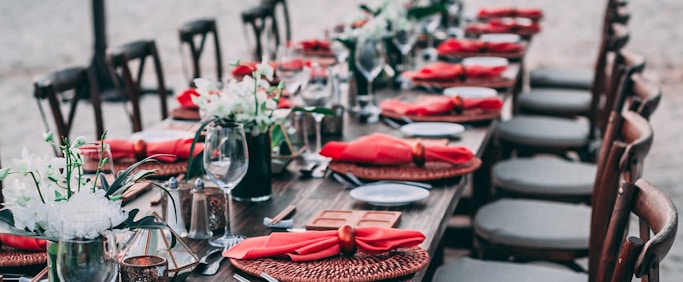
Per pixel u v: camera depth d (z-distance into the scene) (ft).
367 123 10.08
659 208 5.52
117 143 7.84
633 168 6.85
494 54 14.42
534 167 11.65
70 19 38.32
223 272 5.50
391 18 13.02
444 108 9.86
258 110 6.82
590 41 32.86
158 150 7.76
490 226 9.48
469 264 8.28
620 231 6.07
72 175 4.76
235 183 6.03
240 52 30.89
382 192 7.17
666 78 26.73
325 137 9.36
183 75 26.73
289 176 7.86
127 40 33.81
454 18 18.71
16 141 19.19
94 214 4.29
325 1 42.88
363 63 10.56
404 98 11.00
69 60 29.73
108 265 4.41
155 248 5.33
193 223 6.15
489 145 12.79
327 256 5.53
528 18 19.39
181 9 40.70
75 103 10.24
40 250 5.74
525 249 9.29
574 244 9.17
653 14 38.52
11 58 30.01
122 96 11.98
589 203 11.09
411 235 5.65
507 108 22.25
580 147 13.38
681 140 19.95
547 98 15.66
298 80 9.45
